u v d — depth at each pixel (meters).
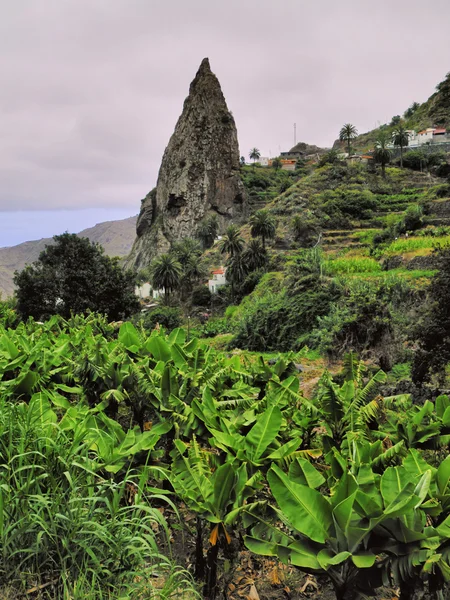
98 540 3.48
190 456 4.47
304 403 5.99
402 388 12.39
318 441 6.45
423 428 5.59
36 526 3.47
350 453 4.45
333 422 5.75
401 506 2.87
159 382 6.30
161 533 4.79
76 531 3.33
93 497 3.46
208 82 148.75
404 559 2.95
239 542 4.61
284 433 5.50
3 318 19.03
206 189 141.38
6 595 3.10
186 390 6.28
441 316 10.34
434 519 3.54
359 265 37.69
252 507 3.71
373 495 3.26
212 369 7.24
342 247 63.53
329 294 27.42
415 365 10.88
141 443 4.66
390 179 92.00
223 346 31.69
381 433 5.63
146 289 97.88
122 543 3.45
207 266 92.44
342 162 96.88
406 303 22.61
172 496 5.39
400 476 3.37
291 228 75.50
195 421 5.44
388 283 22.97
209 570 3.87
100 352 7.04
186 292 78.88
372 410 5.80
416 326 10.90
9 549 3.30
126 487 4.62
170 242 141.12
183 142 146.38
